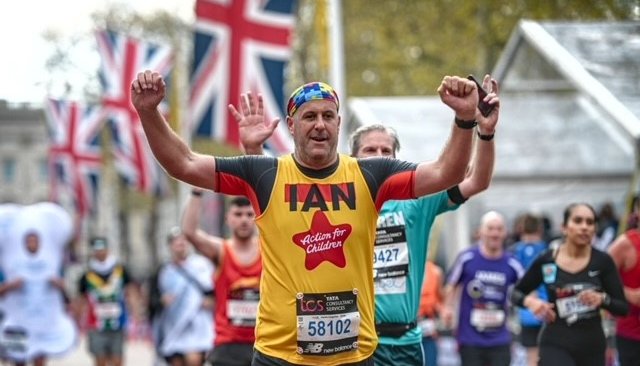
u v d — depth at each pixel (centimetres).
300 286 938
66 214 2833
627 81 2475
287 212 944
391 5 5978
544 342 1551
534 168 3231
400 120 3381
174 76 4762
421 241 1280
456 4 5416
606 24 2777
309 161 948
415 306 1280
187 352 2498
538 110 3253
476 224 3256
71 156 4850
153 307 2544
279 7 2981
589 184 3262
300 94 943
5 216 2784
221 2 2988
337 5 3128
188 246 2531
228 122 2992
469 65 5766
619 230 2294
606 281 1532
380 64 6112
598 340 1536
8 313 2780
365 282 957
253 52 2984
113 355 2750
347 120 3575
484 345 2062
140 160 4375
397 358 1270
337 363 948
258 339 960
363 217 950
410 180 948
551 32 2739
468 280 2072
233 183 955
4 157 14500
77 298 3156
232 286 1698
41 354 2783
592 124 3256
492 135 1022
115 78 4347
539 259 1557
